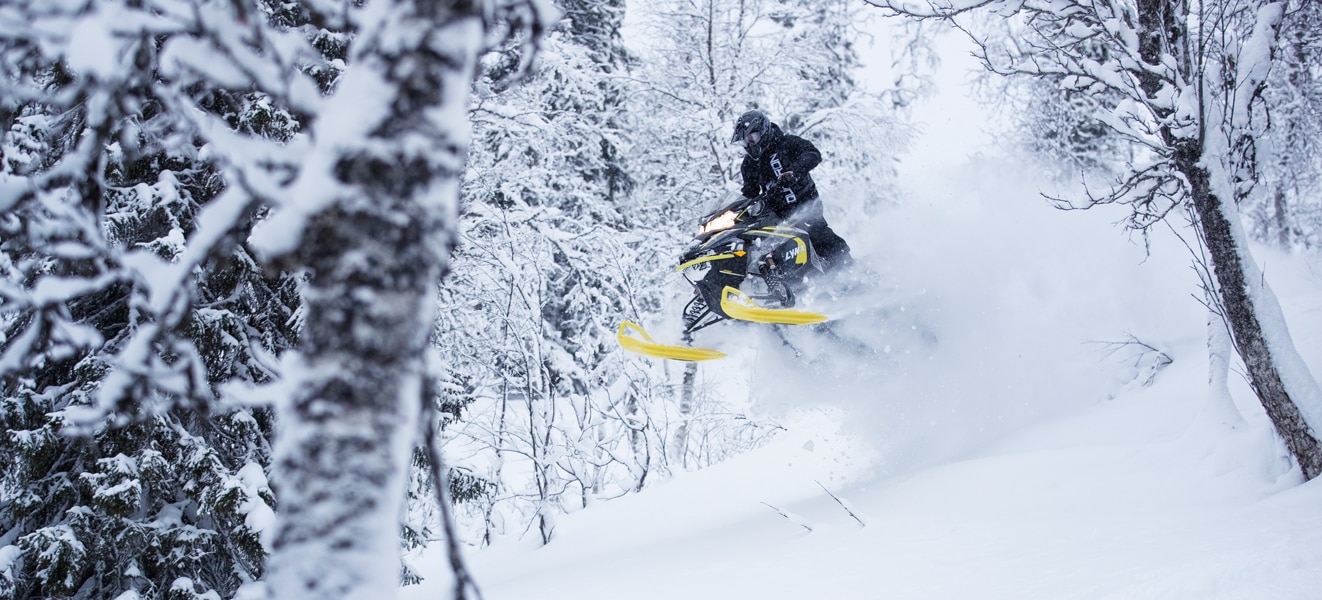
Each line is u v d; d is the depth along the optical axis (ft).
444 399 23.20
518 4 4.76
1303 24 23.59
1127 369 25.18
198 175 19.74
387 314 3.72
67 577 17.81
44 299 4.91
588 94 45.42
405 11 3.79
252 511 18.47
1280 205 47.57
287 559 3.70
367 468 3.72
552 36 43.11
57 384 19.34
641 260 44.45
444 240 3.90
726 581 14.58
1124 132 17.13
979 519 16.20
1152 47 16.57
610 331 41.63
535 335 32.35
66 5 4.50
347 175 3.75
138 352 4.55
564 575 20.38
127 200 18.76
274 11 18.81
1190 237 29.76
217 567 20.33
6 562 17.98
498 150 38.01
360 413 3.70
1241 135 16.92
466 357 33.06
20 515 18.21
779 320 19.07
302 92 4.28
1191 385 22.67
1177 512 14.69
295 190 3.81
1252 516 13.43
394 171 3.71
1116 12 17.06
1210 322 18.34
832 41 48.98
